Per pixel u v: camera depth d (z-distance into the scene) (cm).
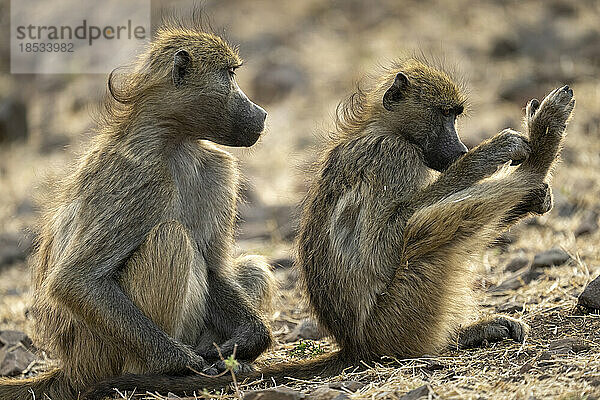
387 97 1009
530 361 859
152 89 996
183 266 938
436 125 1008
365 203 959
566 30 2747
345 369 952
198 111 995
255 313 1038
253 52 3025
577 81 2436
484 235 956
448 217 919
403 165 973
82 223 960
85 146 1066
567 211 1606
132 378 909
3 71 2989
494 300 1205
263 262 1106
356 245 958
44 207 1098
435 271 943
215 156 1053
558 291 1171
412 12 3116
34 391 1015
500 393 773
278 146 2355
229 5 3347
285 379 934
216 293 1045
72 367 1009
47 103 3011
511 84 2444
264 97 2791
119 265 965
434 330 959
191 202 1020
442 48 2766
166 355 937
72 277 945
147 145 980
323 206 995
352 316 964
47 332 1043
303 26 3186
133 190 959
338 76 2759
